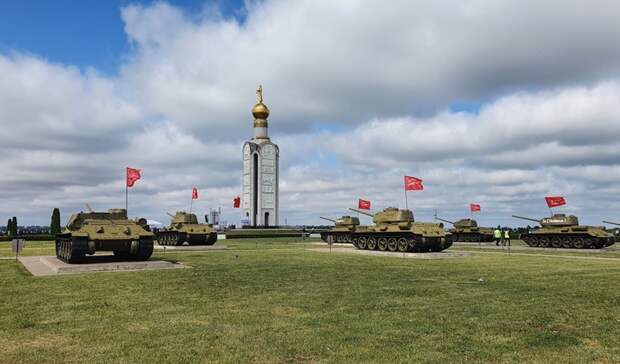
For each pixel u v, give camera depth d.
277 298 16.70
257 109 106.94
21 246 31.33
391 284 20.34
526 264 30.33
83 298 16.64
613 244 56.00
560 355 10.15
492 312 14.45
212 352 10.25
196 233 52.03
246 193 102.50
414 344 10.91
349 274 23.97
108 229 28.22
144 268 26.52
